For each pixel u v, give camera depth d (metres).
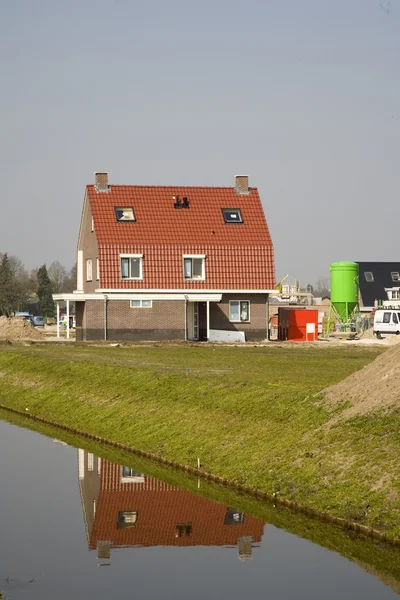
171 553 23.53
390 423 28.89
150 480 31.81
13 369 62.81
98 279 89.19
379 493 24.97
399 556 22.58
